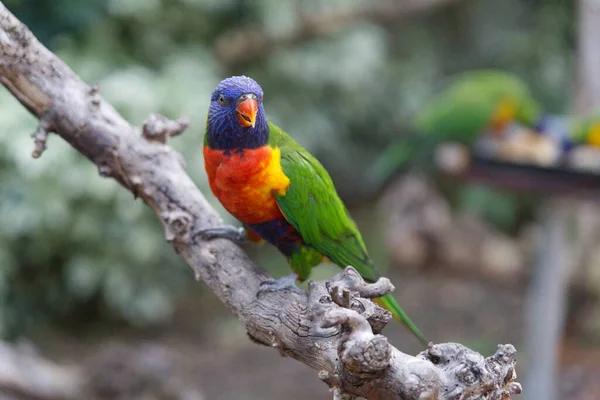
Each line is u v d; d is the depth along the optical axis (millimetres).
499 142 9109
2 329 11375
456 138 9953
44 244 11734
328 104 16281
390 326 13211
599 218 12156
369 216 17641
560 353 11539
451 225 15680
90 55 11602
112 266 12117
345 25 14531
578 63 9859
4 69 4582
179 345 12289
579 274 12234
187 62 12508
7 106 11031
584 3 9648
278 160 4840
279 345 4188
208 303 14023
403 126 17344
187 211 4773
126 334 12625
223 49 13742
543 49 17031
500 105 9641
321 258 5406
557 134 8672
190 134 11500
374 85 16875
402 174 17109
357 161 17531
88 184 11258
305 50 14984
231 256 4637
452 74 17938
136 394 8242
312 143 15461
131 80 11461
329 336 3910
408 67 17328
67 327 12727
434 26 17797
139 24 12469
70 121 4738
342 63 15297
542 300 9133
